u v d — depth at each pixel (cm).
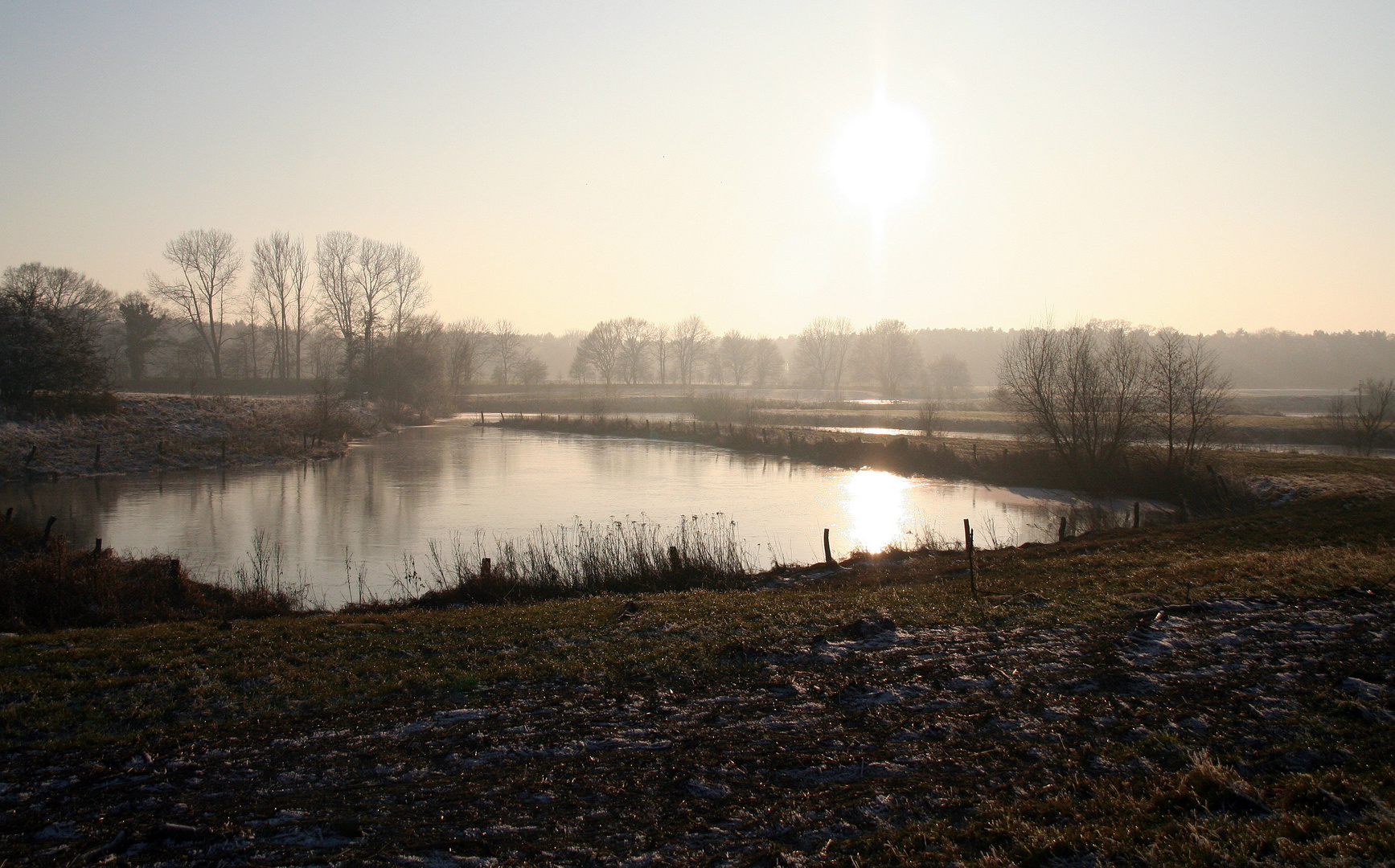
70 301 9350
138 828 723
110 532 2962
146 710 1062
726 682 1137
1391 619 1196
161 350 10962
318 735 977
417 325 9494
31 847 693
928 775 792
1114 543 2345
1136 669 1049
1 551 2100
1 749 938
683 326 18562
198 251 9469
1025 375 4466
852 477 4684
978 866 570
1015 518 3419
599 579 2158
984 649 1215
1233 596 1436
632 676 1184
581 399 11688
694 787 794
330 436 6219
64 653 1321
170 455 4778
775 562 2384
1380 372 17162
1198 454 3947
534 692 1129
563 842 689
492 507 3597
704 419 8381
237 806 780
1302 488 3262
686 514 3481
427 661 1300
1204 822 586
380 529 3086
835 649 1257
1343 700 853
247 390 9644
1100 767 764
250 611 1845
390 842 694
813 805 738
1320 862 502
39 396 4891
